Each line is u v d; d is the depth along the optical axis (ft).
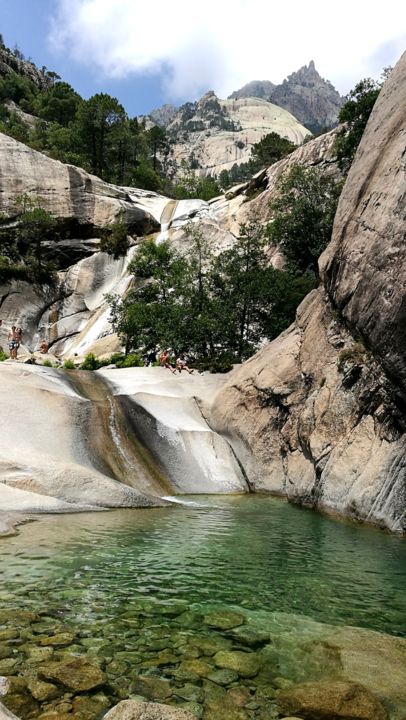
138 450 63.98
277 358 71.46
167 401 73.72
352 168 65.72
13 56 483.92
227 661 20.56
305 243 128.47
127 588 28.43
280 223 129.29
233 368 89.81
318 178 143.64
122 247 181.47
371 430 51.24
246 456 69.51
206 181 332.80
